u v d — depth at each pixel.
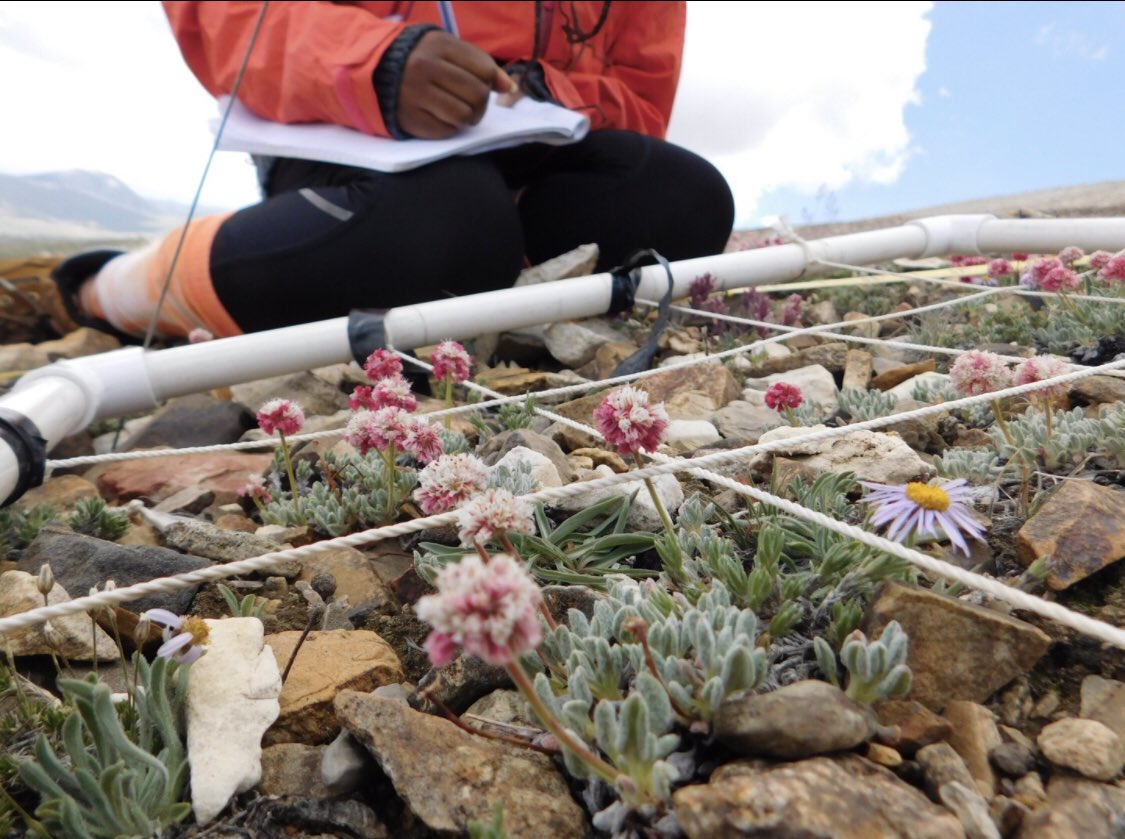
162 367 0.48
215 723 0.21
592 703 0.20
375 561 0.32
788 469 0.33
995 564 0.26
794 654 0.22
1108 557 0.23
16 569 0.32
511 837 0.17
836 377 0.53
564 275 0.64
